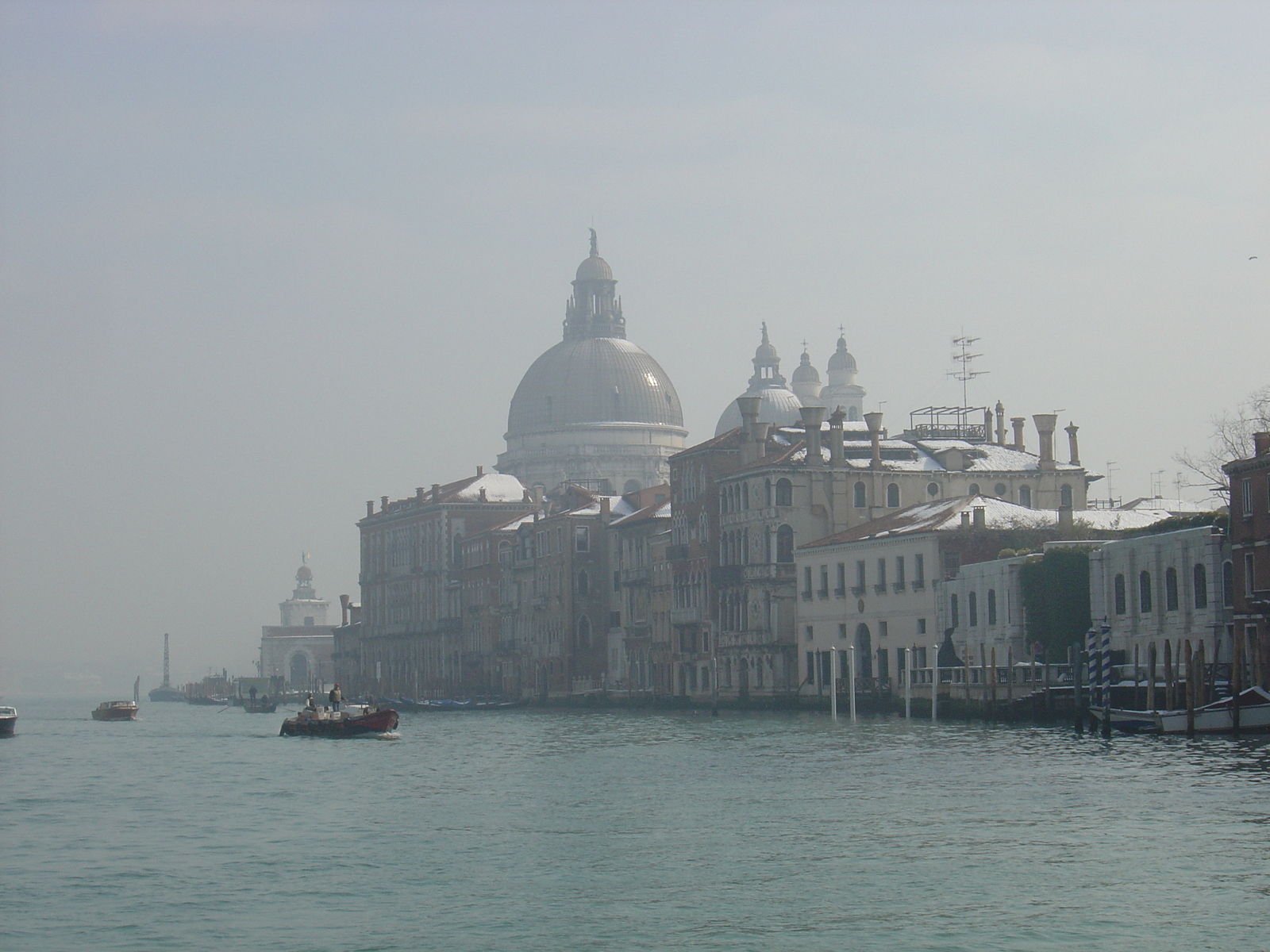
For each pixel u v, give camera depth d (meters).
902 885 50.16
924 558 134.62
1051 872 51.31
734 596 161.12
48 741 144.50
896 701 129.00
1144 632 110.12
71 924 47.31
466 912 47.84
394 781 84.88
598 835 61.00
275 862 56.97
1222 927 44.25
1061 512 134.50
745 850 56.66
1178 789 67.69
